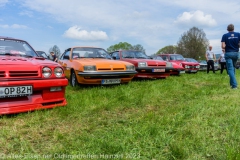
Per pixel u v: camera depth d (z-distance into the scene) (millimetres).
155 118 2551
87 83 4816
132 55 7285
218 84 5629
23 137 2068
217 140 1965
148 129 2162
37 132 2195
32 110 2725
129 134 2076
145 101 3561
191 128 2209
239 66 20938
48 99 2895
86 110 2975
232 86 4801
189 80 6738
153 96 3928
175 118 2533
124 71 5125
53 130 2264
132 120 2566
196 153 1732
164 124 2367
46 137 2086
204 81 6512
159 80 6457
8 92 2486
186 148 1768
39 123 2430
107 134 2092
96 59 5590
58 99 3016
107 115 2818
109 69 4926
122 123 2494
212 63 10289
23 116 2617
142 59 6758
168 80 6488
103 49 6430
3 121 2447
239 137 1979
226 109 2879
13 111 2555
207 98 3717
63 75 3076
